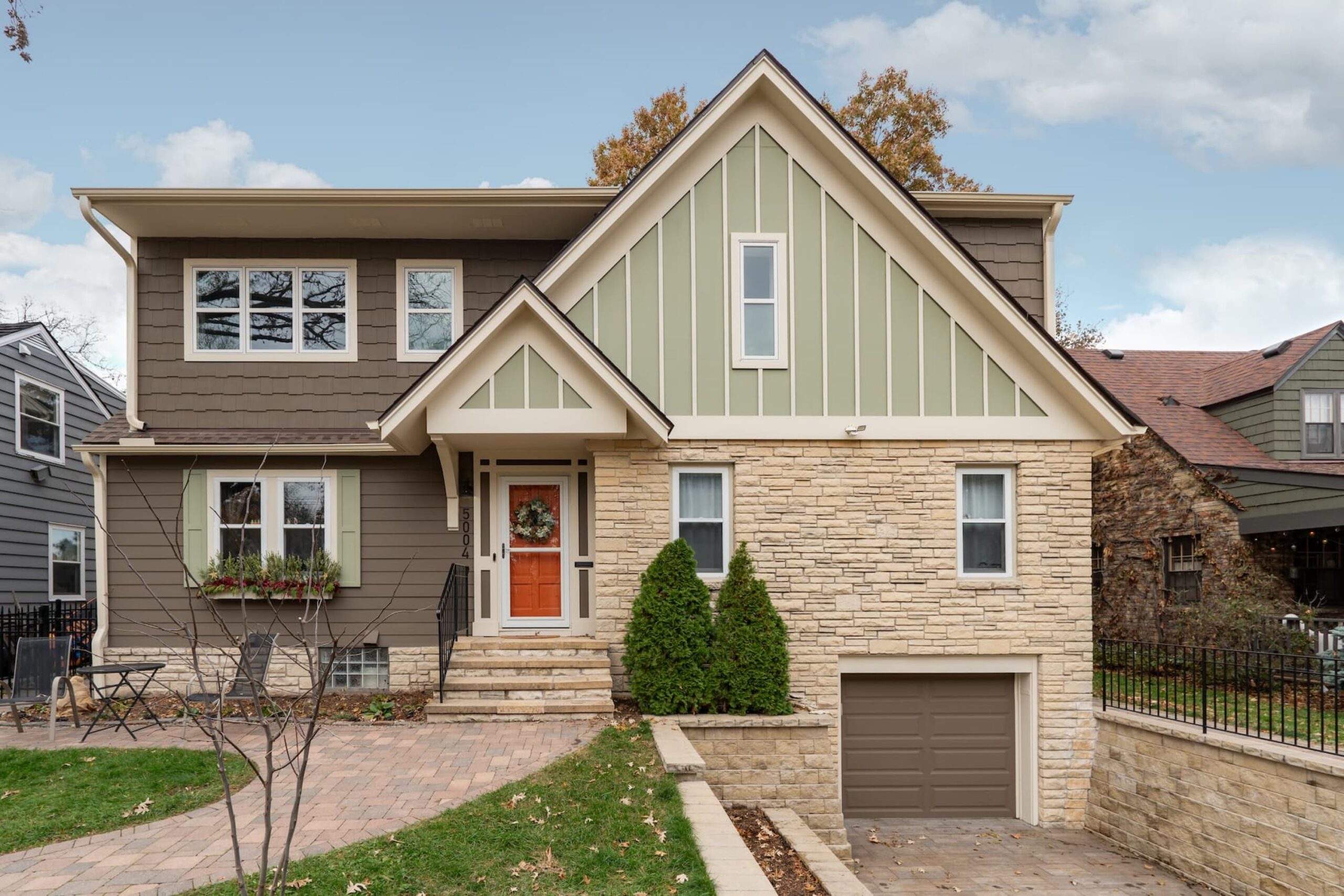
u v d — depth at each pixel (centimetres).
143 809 648
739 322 1077
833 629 1060
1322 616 1454
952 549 1076
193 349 1195
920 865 907
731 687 974
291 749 826
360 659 1163
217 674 464
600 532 1052
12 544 1666
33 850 571
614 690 1043
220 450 1131
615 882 525
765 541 1064
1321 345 1582
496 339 984
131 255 1170
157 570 1155
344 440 1150
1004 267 1234
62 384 1866
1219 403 1688
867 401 1082
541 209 1134
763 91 1087
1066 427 1090
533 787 691
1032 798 1066
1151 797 938
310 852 558
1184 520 1494
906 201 1060
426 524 1169
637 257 1078
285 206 1114
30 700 912
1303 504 1330
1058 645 1072
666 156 1053
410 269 1221
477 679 998
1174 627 1398
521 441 1063
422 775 735
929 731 1095
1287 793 757
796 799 936
